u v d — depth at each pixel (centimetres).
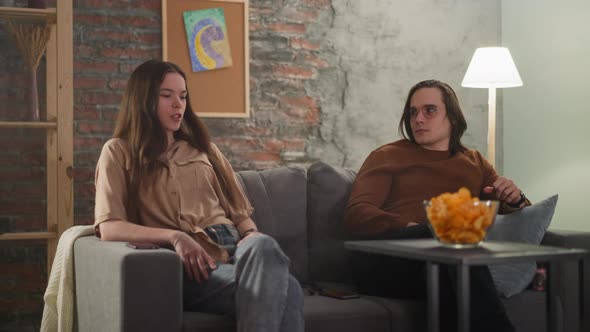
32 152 352
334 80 407
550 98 401
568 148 389
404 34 421
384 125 417
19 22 334
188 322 205
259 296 198
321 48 405
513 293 249
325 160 405
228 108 386
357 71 412
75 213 360
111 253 207
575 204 385
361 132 412
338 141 408
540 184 411
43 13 325
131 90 253
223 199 257
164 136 251
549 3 402
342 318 225
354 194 281
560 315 254
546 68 404
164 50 373
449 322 232
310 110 403
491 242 210
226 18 386
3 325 345
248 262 203
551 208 273
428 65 427
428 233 246
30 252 351
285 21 399
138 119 247
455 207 191
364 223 267
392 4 420
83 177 361
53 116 331
